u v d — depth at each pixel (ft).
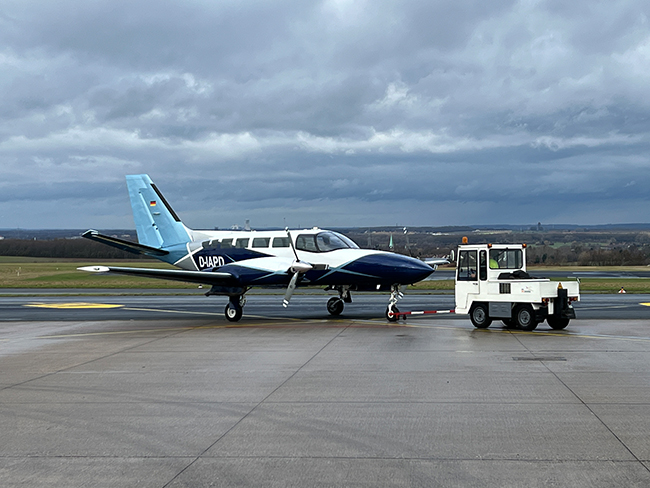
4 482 20.07
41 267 311.68
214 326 69.56
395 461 21.68
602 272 237.66
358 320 74.18
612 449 22.75
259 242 78.74
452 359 43.83
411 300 106.32
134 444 24.17
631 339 53.83
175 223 86.48
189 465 21.52
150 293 132.05
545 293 58.59
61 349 52.44
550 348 48.65
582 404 29.78
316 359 44.70
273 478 20.12
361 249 74.64
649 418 27.07
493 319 62.75
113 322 76.02
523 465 21.09
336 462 21.66
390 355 46.11
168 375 39.22
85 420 28.04
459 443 23.73
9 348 53.62
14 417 28.76
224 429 26.17
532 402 30.35
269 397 32.32
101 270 67.77
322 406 30.12
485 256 63.31
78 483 19.90
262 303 104.12
